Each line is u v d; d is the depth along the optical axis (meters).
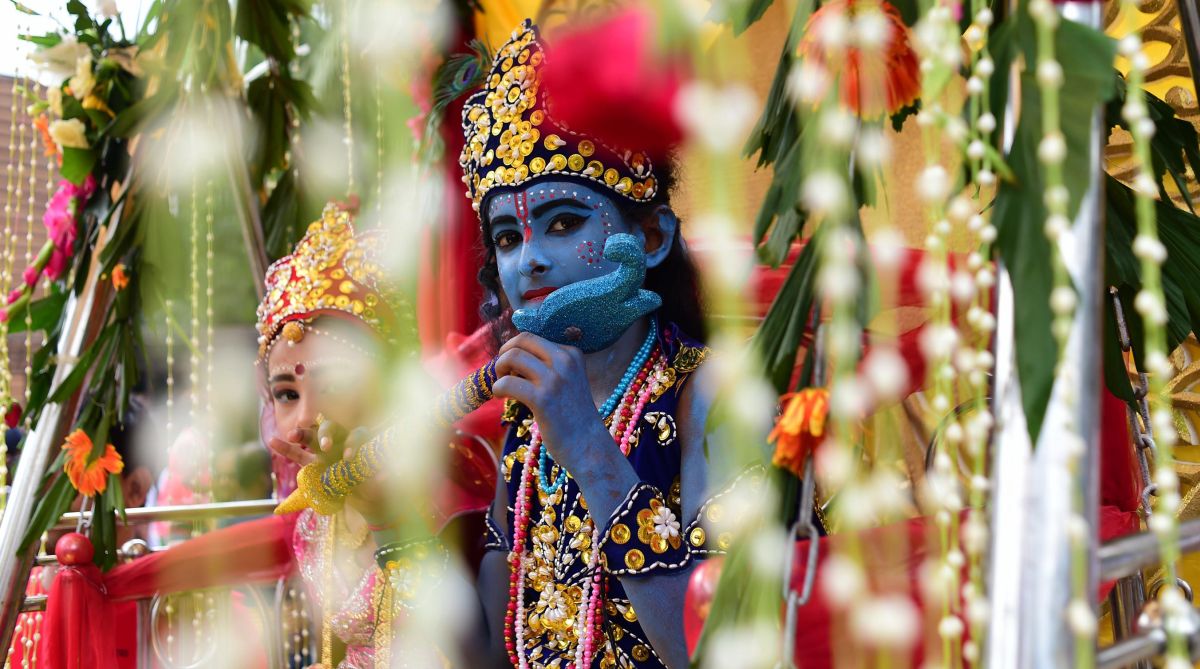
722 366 0.75
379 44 1.75
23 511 2.02
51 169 2.22
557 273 1.43
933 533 0.77
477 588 1.72
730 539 1.21
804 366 0.76
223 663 2.34
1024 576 0.59
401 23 1.75
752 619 0.71
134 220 2.18
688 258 1.50
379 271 1.87
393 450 1.50
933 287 0.62
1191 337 1.99
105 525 2.14
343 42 1.84
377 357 1.86
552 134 1.43
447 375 1.84
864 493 0.64
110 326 2.18
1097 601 0.62
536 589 1.54
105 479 2.12
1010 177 0.61
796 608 0.70
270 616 2.21
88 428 2.13
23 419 2.18
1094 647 0.61
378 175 1.82
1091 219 0.63
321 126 2.22
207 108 2.17
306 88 2.20
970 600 0.61
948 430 0.64
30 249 2.37
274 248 2.35
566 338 1.35
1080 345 0.61
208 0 2.11
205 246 2.30
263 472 2.80
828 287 0.63
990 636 0.59
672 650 1.30
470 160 1.53
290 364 1.89
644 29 0.65
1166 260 1.17
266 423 2.07
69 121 2.13
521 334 1.37
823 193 0.63
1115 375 1.25
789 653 0.68
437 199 1.86
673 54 0.64
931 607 0.75
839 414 0.63
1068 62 0.64
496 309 1.75
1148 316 0.52
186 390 2.71
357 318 1.87
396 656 1.77
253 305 2.59
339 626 1.96
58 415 2.10
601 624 1.44
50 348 2.21
